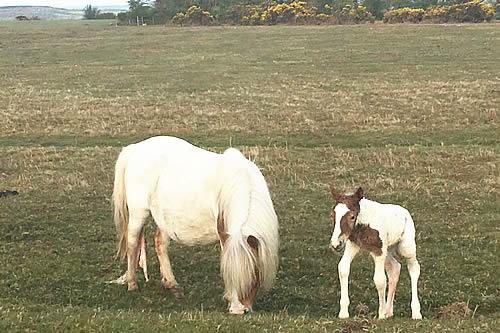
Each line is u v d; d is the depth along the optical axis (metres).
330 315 9.26
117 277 10.95
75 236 13.00
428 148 19.97
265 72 39.31
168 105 28.42
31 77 39.62
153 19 90.62
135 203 10.26
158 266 11.57
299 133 23.34
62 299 9.95
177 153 10.09
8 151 20.39
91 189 16.25
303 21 74.94
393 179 16.78
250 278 8.21
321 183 16.67
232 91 32.41
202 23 79.31
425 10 73.12
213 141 22.52
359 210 8.36
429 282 10.60
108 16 136.12
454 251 12.02
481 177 16.98
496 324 7.98
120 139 23.16
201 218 9.52
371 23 73.00
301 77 36.84
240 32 64.44
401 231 8.88
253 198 8.78
